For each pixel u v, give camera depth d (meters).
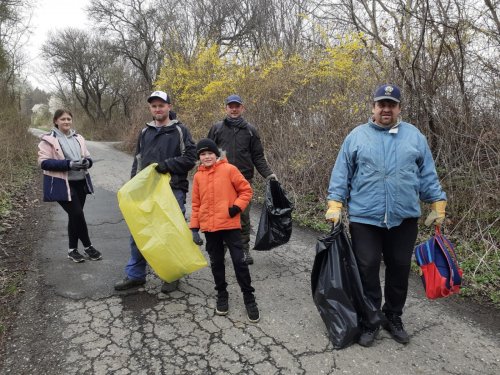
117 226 5.85
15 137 11.77
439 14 5.12
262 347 2.87
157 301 3.54
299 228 5.89
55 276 4.00
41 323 3.14
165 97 3.65
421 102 5.45
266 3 14.43
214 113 10.16
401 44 5.65
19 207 6.83
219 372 2.60
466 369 2.67
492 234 4.68
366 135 2.85
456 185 5.21
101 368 2.62
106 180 9.88
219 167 3.32
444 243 2.85
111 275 4.05
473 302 3.64
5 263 4.31
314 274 3.04
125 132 19.81
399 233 2.89
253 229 5.81
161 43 17.19
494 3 4.85
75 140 4.24
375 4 6.15
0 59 14.76
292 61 8.10
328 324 2.94
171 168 3.61
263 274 4.20
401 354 2.82
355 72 6.68
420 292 3.84
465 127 5.21
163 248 3.26
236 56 10.30
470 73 5.20
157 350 2.82
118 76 35.72
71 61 37.41
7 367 2.62
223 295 3.32
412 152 2.76
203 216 3.29
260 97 8.38
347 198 3.04
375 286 2.94
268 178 4.45
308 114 7.37
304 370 2.63
